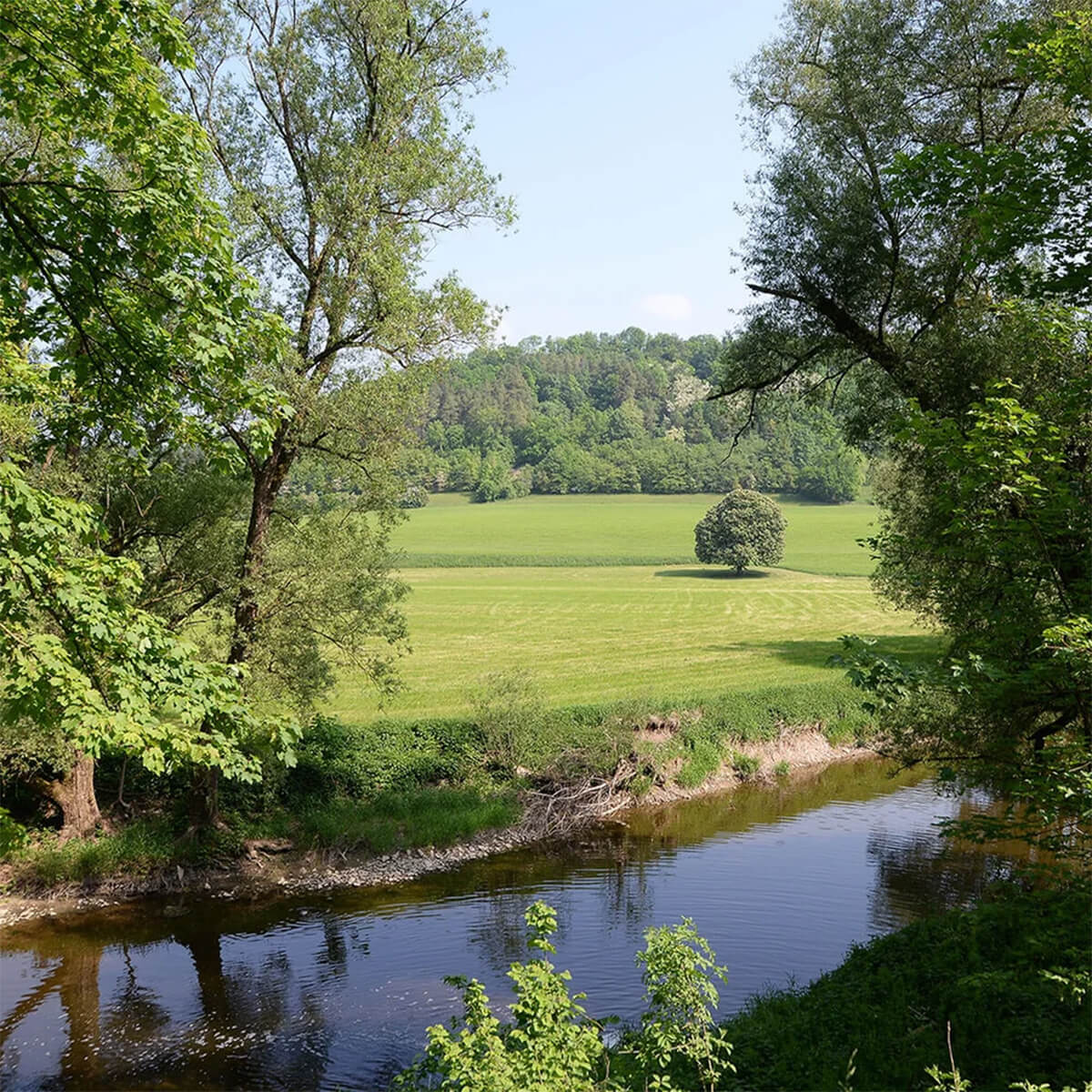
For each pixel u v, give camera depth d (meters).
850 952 17.03
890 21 18.47
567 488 179.62
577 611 73.19
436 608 74.75
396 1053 14.57
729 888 21.73
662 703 32.78
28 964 17.81
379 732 28.66
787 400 23.36
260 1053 14.58
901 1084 10.71
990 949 14.29
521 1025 8.62
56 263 9.46
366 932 19.50
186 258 9.45
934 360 18.17
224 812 24.03
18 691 8.65
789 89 20.69
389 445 21.66
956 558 11.85
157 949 18.58
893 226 18.23
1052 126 12.42
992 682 10.27
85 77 8.68
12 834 10.38
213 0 19.81
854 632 61.66
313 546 21.78
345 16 20.42
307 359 20.88
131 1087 13.62
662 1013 9.50
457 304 21.33
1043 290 12.54
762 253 20.31
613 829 26.67
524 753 28.45
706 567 109.81
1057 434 9.92
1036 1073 10.27
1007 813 11.69
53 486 18.02
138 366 9.63
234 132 20.56
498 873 23.17
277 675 21.72
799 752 33.91
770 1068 11.65
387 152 20.77
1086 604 10.24
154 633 9.30
